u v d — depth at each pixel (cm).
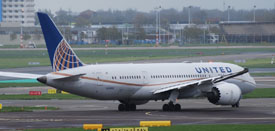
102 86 11275
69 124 9125
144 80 11862
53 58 10875
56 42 10875
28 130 8262
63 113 11138
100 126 8219
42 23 10794
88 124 8362
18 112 11331
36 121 9556
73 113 11150
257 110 11906
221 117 10338
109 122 9438
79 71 11062
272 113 11175
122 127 8600
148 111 11800
